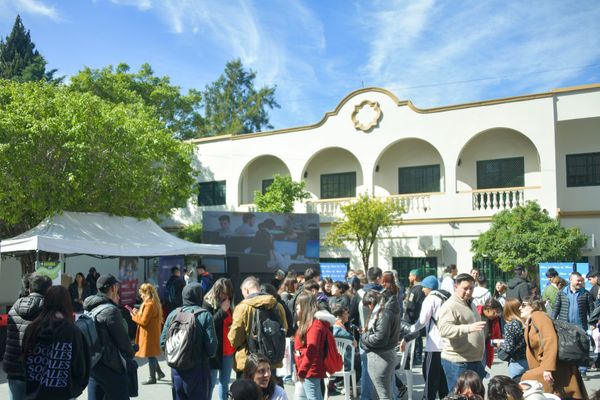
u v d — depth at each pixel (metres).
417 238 23.61
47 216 15.22
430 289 8.78
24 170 14.70
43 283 6.24
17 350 6.15
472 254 22.88
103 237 15.30
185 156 20.11
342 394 9.77
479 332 7.32
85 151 15.48
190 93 35.28
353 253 25.39
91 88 30.06
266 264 22.28
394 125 24.86
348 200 25.42
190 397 6.71
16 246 13.00
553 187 21.47
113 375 6.49
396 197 24.69
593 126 22.67
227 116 48.81
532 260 18.91
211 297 8.12
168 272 19.33
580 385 6.46
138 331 10.48
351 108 25.91
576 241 19.03
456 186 23.44
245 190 30.00
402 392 9.55
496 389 4.85
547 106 21.84
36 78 41.69
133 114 21.38
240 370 7.08
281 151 27.56
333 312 9.26
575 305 11.44
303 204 26.62
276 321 7.16
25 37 45.19
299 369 7.11
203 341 6.74
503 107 22.62
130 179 16.67
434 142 23.95
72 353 5.36
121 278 17.75
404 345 8.83
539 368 6.46
